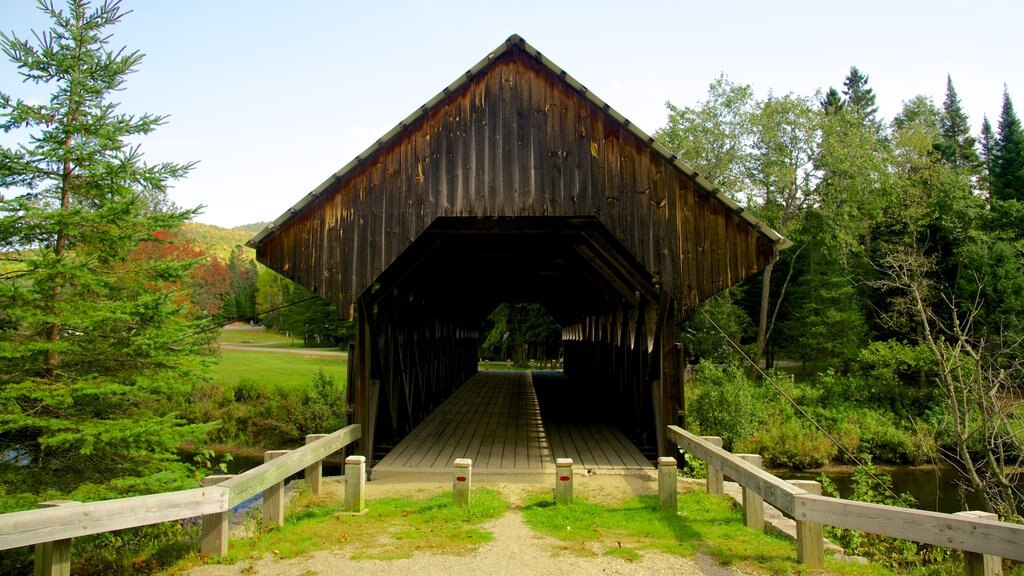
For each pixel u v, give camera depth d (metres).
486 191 6.93
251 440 19.67
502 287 15.57
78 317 6.21
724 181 26.84
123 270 7.14
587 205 6.88
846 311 22.16
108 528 3.34
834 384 19.45
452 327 15.92
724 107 27.14
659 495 5.32
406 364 9.30
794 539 4.45
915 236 20.16
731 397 15.51
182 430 6.63
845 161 24.03
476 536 4.51
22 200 6.09
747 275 6.73
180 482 6.52
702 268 6.78
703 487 6.23
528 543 4.39
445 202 6.93
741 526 4.80
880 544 6.21
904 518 3.43
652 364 7.57
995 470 7.46
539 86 7.06
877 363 18.52
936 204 23.00
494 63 7.11
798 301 25.67
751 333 28.52
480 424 10.38
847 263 24.06
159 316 6.62
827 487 8.07
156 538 5.41
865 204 24.56
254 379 22.25
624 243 6.82
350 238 6.96
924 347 16.55
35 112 6.55
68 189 6.75
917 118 37.81
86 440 5.92
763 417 16.75
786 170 24.88
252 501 6.16
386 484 6.36
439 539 4.46
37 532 3.03
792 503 3.87
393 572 3.83
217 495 3.94
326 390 20.41
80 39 6.69
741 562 4.00
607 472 6.78
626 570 3.86
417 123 7.07
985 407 7.91
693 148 26.48
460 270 11.52
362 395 6.94
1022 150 27.84
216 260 29.11
